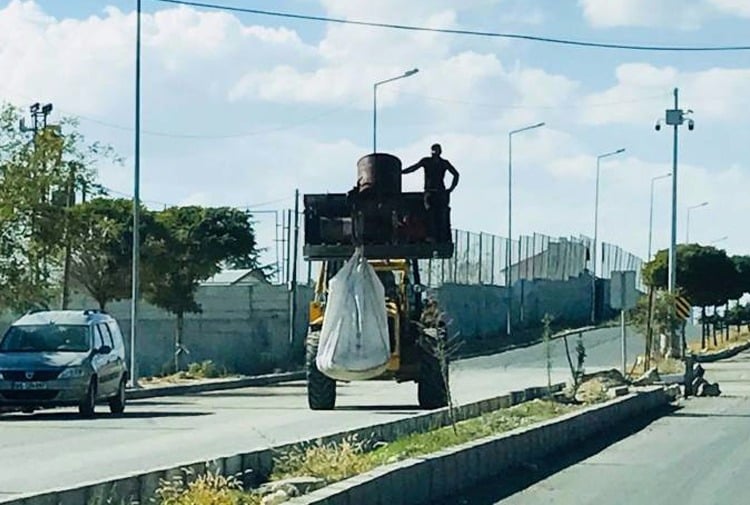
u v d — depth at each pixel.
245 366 52.84
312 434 22.80
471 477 16.72
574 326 85.81
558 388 31.78
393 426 19.48
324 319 28.55
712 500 15.62
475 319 71.06
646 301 46.34
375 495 13.21
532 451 19.73
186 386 40.03
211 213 66.31
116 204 49.53
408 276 30.02
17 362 27.36
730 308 85.81
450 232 30.05
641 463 19.62
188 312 53.28
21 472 17.30
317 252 30.02
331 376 28.38
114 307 55.66
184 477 13.17
